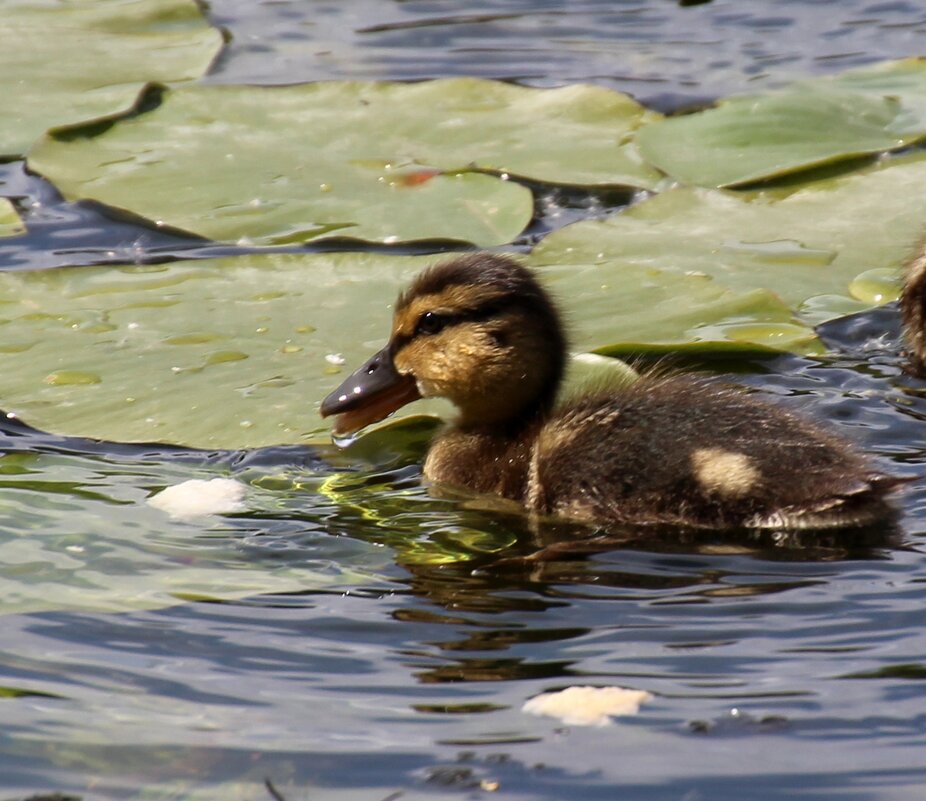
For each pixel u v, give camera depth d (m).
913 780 6.93
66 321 12.75
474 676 7.90
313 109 17.08
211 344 12.33
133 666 8.05
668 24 20.77
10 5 20.11
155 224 15.02
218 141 16.25
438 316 11.28
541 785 6.98
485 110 17.09
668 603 8.66
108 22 19.55
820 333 12.70
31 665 8.06
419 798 6.93
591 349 12.12
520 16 21.06
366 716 7.56
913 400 11.70
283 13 21.11
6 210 15.14
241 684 7.88
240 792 7.02
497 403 11.24
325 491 10.58
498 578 9.10
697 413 10.39
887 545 9.38
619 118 16.88
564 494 10.31
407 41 20.08
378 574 9.20
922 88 17.61
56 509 10.05
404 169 15.65
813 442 10.09
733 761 7.10
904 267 13.03
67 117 16.77
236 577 9.12
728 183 15.32
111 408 11.38
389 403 11.46
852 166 15.73
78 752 7.30
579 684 7.76
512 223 14.39
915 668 7.82
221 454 11.01
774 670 7.85
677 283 13.23
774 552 9.37
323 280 13.42
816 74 18.81
